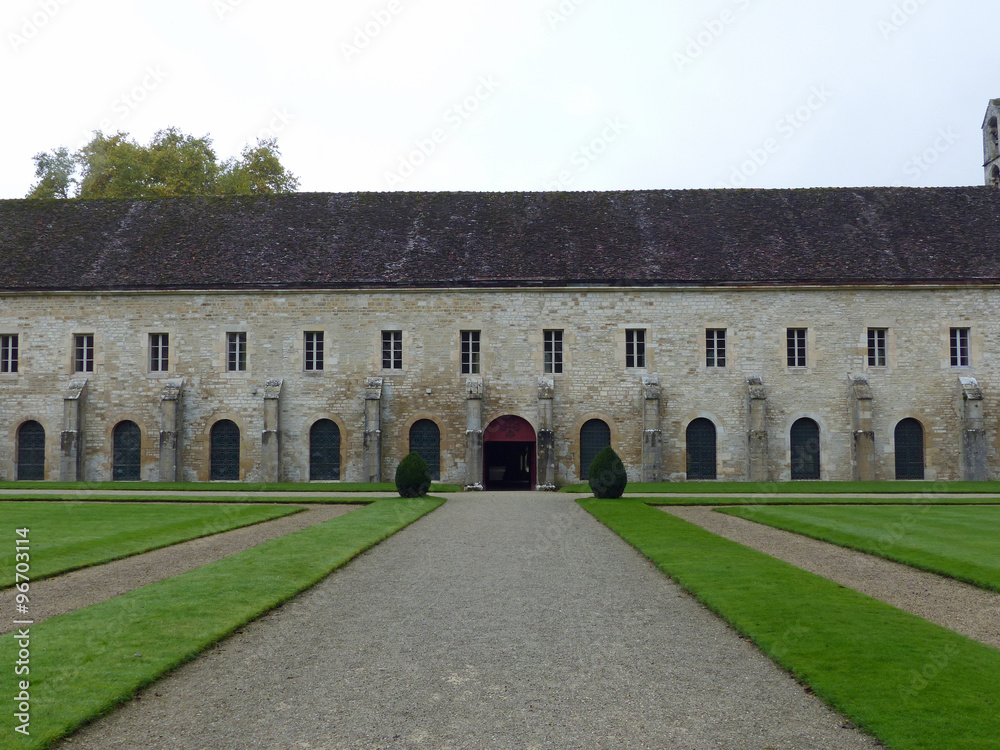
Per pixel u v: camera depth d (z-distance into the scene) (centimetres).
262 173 4850
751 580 1209
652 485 3077
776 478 3309
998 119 4106
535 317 3344
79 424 3347
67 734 656
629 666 832
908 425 3328
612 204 3691
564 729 671
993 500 2450
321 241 3519
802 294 3328
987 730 654
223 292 3362
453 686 772
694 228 3541
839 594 1119
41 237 3594
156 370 3406
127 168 4591
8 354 3428
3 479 3375
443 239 3506
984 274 3294
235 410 3362
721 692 757
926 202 3653
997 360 3297
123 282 3366
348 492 2855
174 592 1130
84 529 1784
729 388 3328
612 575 1295
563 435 3328
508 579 1262
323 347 3375
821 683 759
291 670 820
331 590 1182
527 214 3628
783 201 3681
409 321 3359
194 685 777
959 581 1253
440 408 3338
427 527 1869
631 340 3356
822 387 3316
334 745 640
